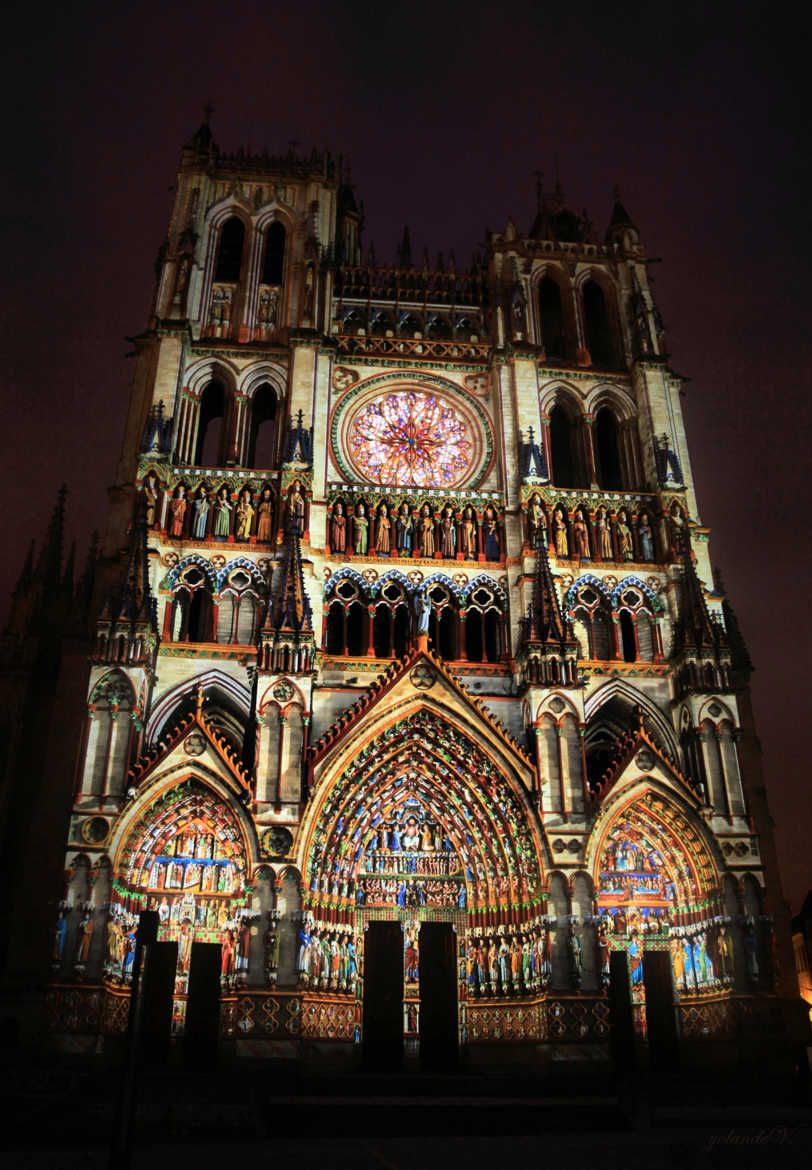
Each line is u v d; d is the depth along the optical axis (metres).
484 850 53.97
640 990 52.09
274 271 74.62
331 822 52.12
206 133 77.69
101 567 61.00
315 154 79.06
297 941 47.41
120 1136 20.05
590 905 50.16
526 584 60.44
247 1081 41.44
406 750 54.91
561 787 52.56
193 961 46.94
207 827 51.91
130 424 66.44
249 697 56.06
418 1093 41.03
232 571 59.75
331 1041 48.62
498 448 67.00
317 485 62.66
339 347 69.25
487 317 73.44
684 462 67.75
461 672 58.53
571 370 71.31
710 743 55.34
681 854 53.75
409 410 68.75
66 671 59.34
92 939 46.03
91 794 48.59
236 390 67.00
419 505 63.31
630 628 62.47
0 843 57.22
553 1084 41.81
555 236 80.62
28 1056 45.16
